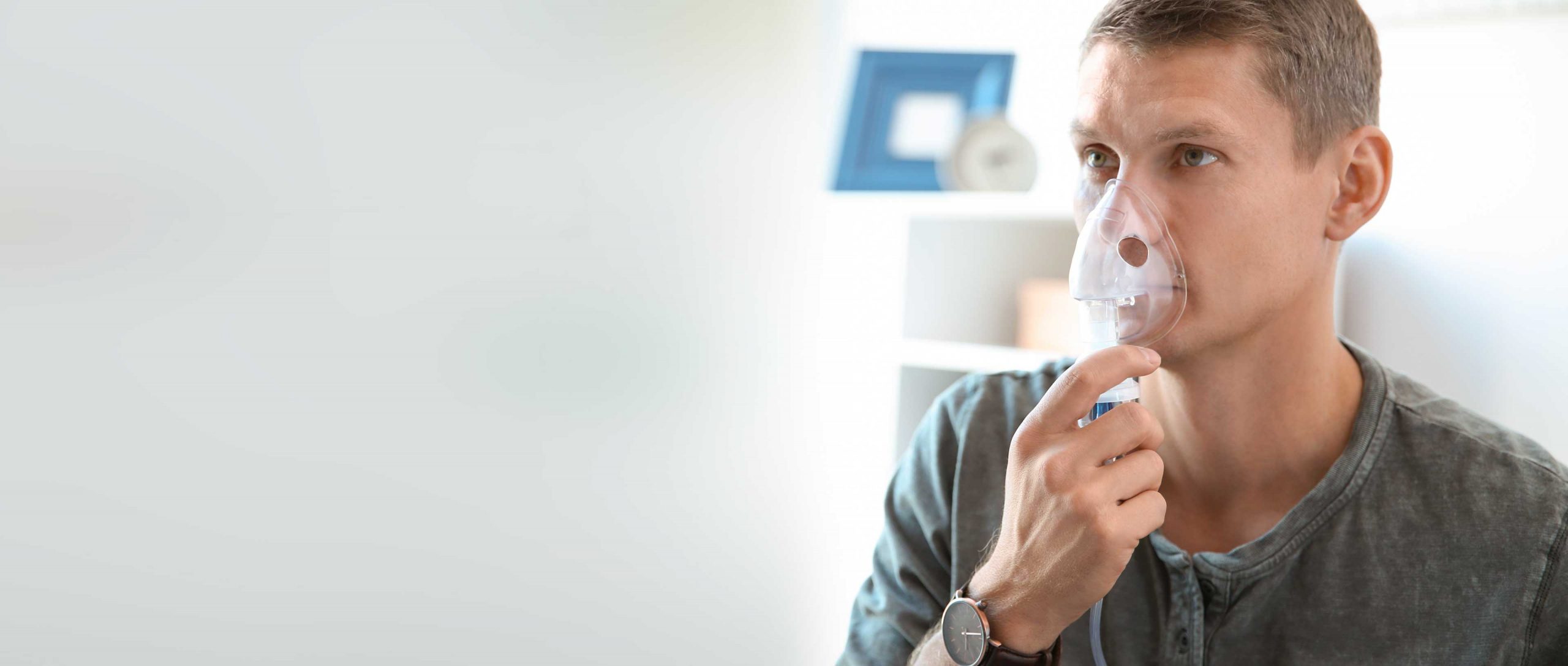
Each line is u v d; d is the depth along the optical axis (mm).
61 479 1791
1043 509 807
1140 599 936
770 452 2619
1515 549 841
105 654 1845
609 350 2387
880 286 2494
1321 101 836
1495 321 1816
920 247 2357
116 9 1781
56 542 1797
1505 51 1782
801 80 2609
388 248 2080
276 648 2014
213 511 1933
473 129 2160
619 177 2369
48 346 1771
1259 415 898
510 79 2197
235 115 1902
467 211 2168
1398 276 1918
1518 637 837
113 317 1819
